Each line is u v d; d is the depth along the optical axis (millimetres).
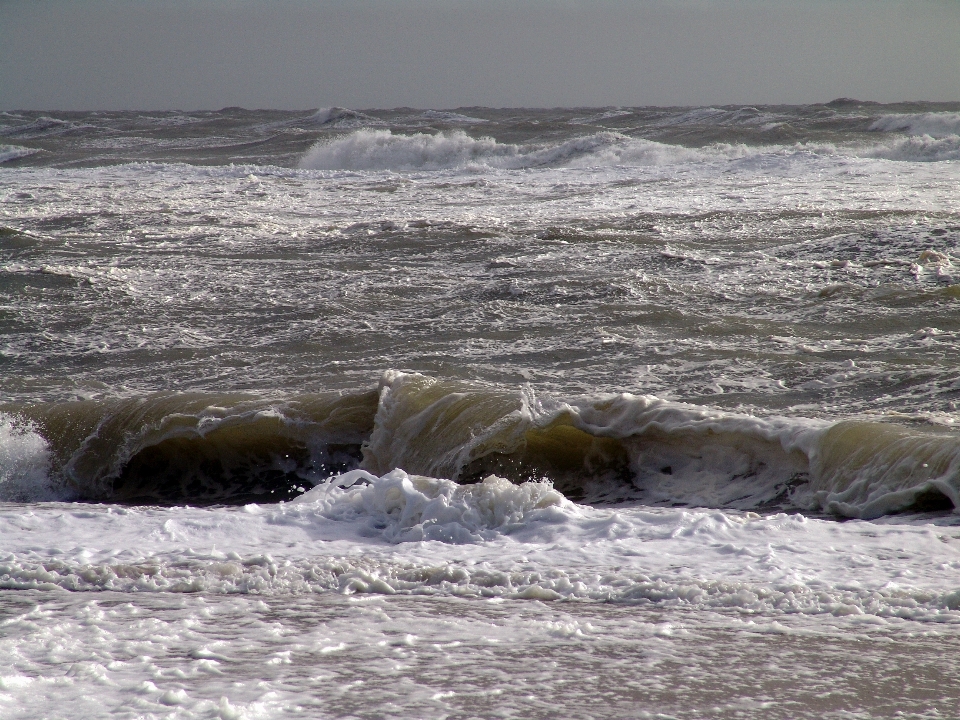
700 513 14711
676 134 139500
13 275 45750
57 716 7516
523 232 55500
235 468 24672
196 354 33875
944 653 9227
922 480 16938
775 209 62219
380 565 12289
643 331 34750
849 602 10867
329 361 32469
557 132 157250
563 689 8289
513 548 13297
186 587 11602
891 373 28375
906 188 71188
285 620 10242
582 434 22656
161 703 7789
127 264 48938
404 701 7992
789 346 32156
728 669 8805
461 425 23422
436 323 36906
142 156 148125
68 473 24656
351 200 77812
